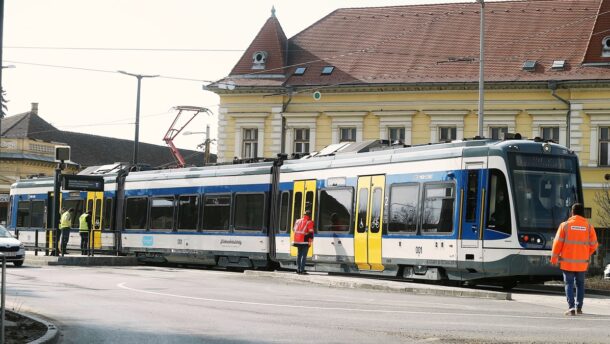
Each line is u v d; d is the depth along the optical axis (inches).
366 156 1067.3
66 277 1043.9
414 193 982.4
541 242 890.1
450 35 2097.7
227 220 1291.8
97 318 609.9
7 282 953.5
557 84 1913.1
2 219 2893.7
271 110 2137.1
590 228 660.1
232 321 587.5
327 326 557.3
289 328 547.5
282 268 1249.4
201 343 484.7
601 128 1905.8
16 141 2928.2
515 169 896.9
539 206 901.2
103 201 1585.9
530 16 2065.7
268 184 1224.2
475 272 912.9
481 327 550.9
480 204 904.3
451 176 936.3
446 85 1989.4
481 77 1437.0
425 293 841.5
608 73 1884.8
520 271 882.8
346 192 1087.0
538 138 941.2
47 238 1499.8
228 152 2171.5
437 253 941.8
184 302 729.0
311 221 1084.5
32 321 555.8
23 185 1849.2
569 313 642.8
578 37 1985.7
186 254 1366.9
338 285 940.0
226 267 1347.2
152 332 533.3
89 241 1491.1
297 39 2213.3
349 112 2078.0
